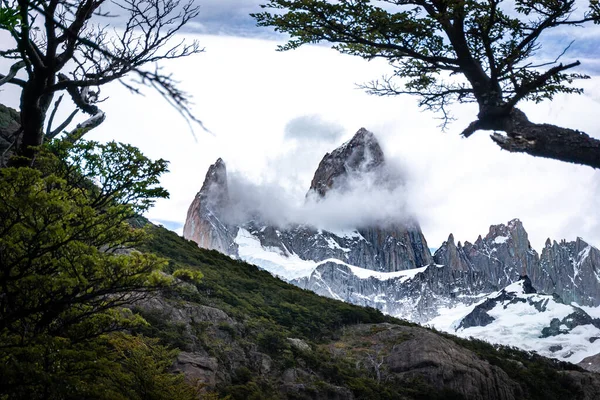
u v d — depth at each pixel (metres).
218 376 55.41
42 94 16.97
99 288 20.83
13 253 19.27
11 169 17.73
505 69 11.91
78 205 21.23
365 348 79.56
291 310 81.75
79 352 20.36
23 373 18.66
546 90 12.52
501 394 80.25
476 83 12.27
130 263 20.52
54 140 21.09
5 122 44.22
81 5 15.48
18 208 18.14
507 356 100.50
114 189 21.88
